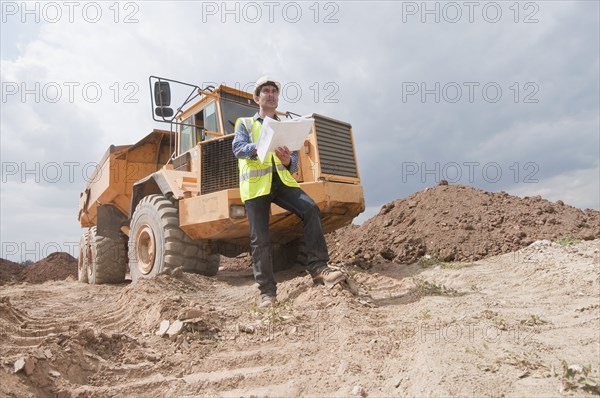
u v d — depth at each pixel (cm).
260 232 463
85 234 1047
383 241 763
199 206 629
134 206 783
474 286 494
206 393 261
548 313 356
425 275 597
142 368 292
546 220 754
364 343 311
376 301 460
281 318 372
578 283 452
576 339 283
